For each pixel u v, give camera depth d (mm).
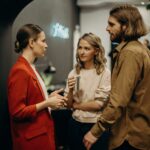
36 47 2121
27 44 2113
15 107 2012
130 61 1804
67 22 7027
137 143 1911
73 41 7516
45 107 2088
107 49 8266
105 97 2430
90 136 1898
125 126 1912
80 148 2494
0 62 2896
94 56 2510
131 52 1817
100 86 2461
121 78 1808
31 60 2152
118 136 1919
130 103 1903
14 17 3045
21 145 2115
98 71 2486
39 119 2100
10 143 3043
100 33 8453
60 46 6375
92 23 8523
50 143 2154
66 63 6867
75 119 2527
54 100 2090
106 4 8109
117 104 1792
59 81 6219
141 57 1833
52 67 5277
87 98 2471
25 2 2977
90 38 2479
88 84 2479
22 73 2021
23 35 2105
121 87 1797
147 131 1915
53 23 5887
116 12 1920
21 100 2010
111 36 1972
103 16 8375
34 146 2090
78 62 2557
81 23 8539
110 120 1824
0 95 2906
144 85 1876
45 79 4953
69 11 7250
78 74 2539
